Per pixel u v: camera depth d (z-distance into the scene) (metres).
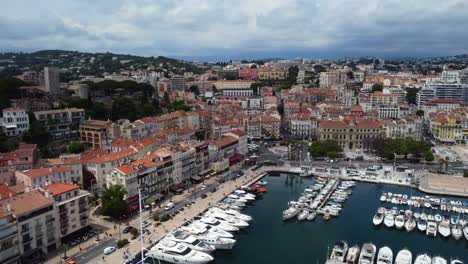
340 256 137.00
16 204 126.62
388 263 131.25
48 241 133.00
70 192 143.00
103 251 135.75
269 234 159.62
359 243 151.00
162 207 178.62
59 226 137.50
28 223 125.19
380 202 194.25
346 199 198.38
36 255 128.88
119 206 157.50
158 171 190.50
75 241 141.25
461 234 154.25
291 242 153.00
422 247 147.62
